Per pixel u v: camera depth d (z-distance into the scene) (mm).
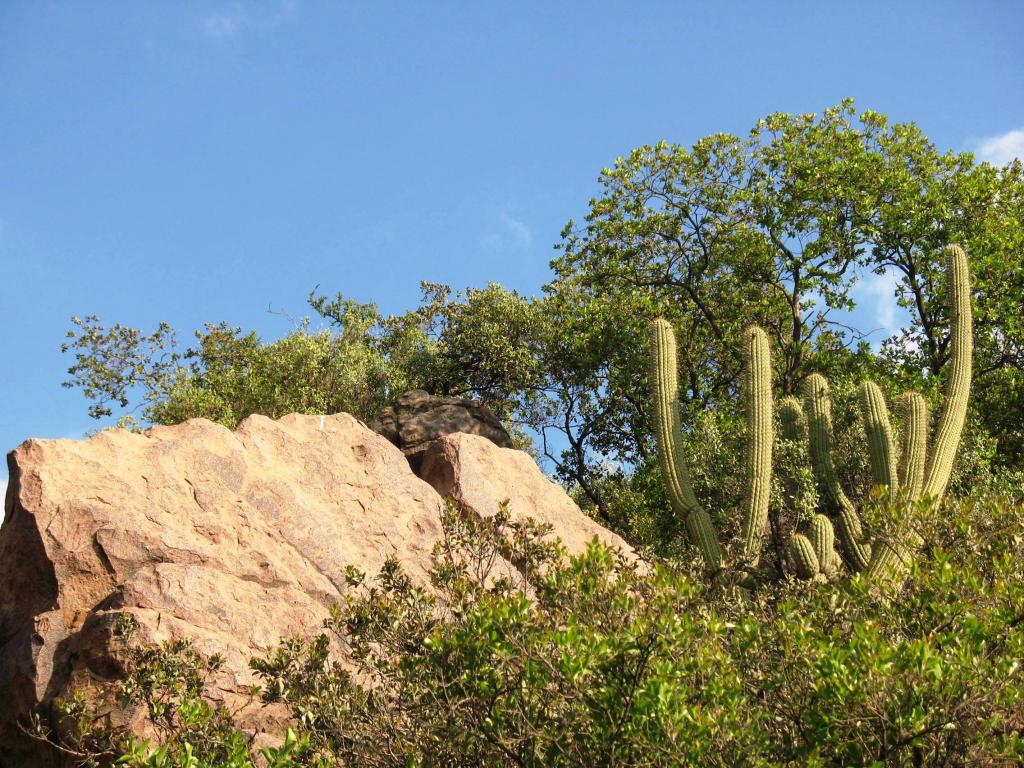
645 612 7582
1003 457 21641
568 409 27266
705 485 16688
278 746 9555
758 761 6793
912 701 6695
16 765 9695
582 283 26953
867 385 14055
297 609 10758
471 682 7406
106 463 11023
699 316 26922
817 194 24562
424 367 29203
